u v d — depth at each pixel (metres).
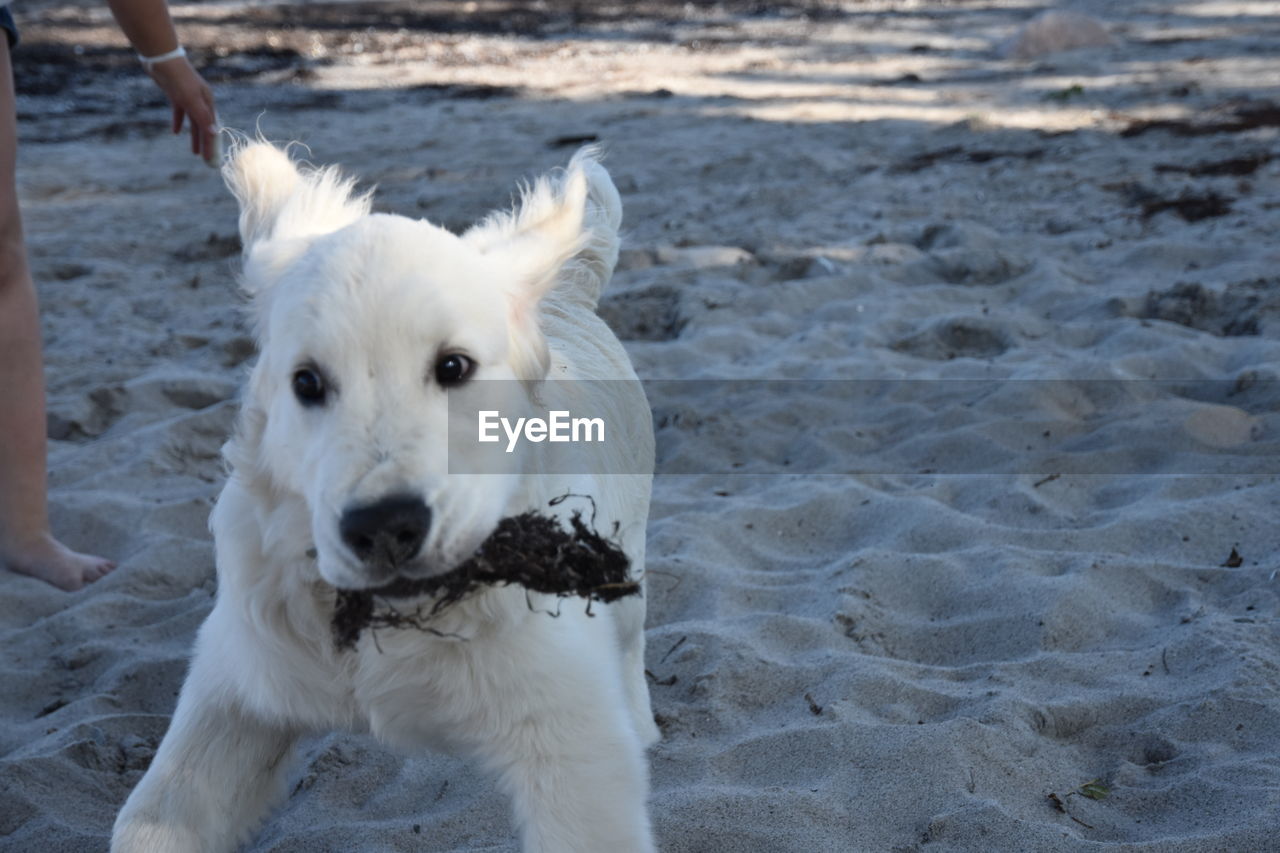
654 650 1.40
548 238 1.01
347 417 0.87
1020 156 3.46
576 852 0.96
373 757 1.25
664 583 1.53
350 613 0.93
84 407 2.13
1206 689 1.27
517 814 0.99
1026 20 6.22
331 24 6.72
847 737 1.22
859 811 1.14
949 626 1.44
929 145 3.68
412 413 0.87
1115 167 3.27
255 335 0.98
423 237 0.91
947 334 2.32
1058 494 1.72
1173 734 1.23
